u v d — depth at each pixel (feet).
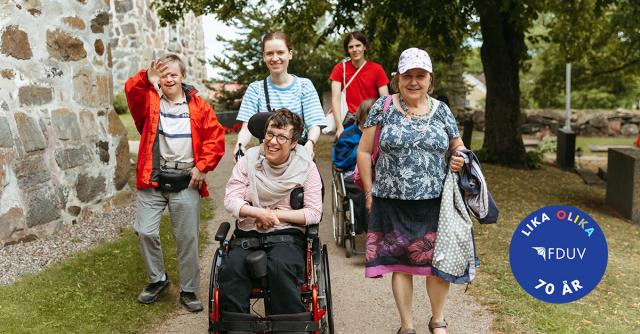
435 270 12.21
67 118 21.53
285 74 14.64
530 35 51.24
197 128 14.70
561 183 38.81
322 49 56.49
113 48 63.16
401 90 12.37
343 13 41.37
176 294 16.15
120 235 20.63
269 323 10.76
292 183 11.89
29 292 14.87
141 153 14.58
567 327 14.10
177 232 14.87
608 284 17.99
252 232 11.91
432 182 12.18
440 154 12.24
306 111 14.70
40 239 19.42
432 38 42.60
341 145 19.72
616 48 64.75
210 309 11.45
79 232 20.61
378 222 12.73
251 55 57.93
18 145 18.92
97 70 23.61
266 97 14.58
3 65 18.75
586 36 55.67
